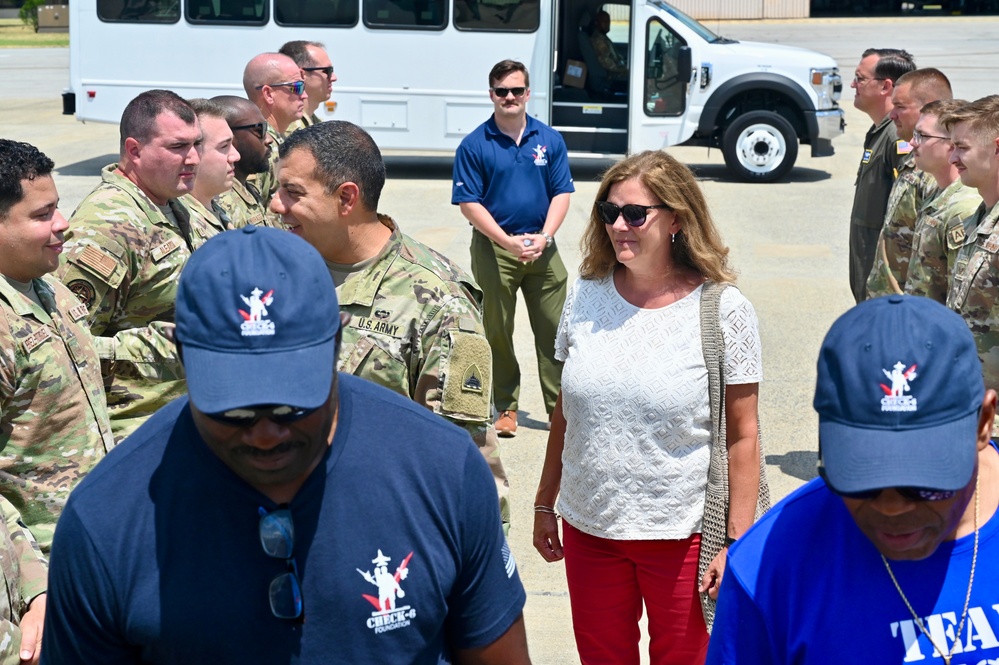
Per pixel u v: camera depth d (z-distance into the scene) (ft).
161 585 5.63
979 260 11.78
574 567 10.27
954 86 76.59
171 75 46.47
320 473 5.76
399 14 45.19
